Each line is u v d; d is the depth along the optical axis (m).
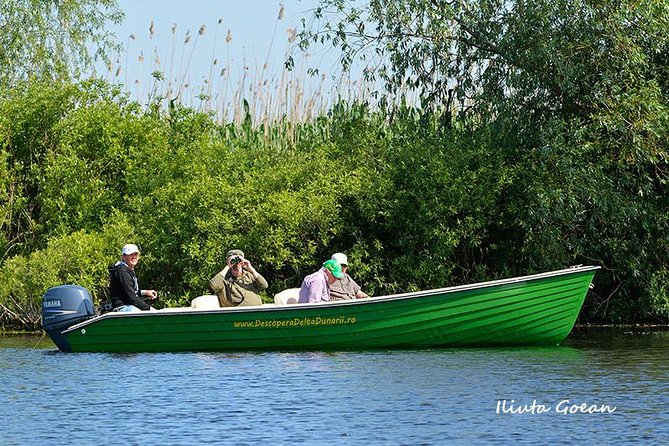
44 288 42.94
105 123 48.28
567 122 41.97
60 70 53.91
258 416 22.80
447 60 44.50
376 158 44.31
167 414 23.16
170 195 44.31
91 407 24.02
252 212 42.09
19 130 49.47
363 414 22.83
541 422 21.84
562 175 40.75
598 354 32.09
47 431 21.64
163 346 33.31
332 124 47.75
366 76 45.16
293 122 51.59
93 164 48.41
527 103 42.44
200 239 42.59
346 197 42.81
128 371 29.20
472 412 22.88
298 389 25.89
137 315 33.03
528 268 42.69
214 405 24.05
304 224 42.06
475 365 29.64
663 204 42.12
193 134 49.22
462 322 33.12
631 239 41.78
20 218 48.91
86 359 31.92
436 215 41.44
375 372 28.39
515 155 42.75
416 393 25.14
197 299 34.41
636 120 39.81
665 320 43.78
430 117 45.44
